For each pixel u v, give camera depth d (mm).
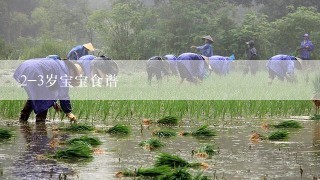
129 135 16391
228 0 75312
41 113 19141
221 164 12031
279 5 74000
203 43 62375
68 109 19031
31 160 12281
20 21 90750
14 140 15172
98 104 21547
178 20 63594
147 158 12680
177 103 21906
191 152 13461
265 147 14281
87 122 19266
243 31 61781
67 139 15352
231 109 21719
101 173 11023
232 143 14961
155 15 65500
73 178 10547
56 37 82938
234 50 61594
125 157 12781
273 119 20875
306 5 73625
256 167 11711
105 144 14633
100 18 64188
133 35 63125
